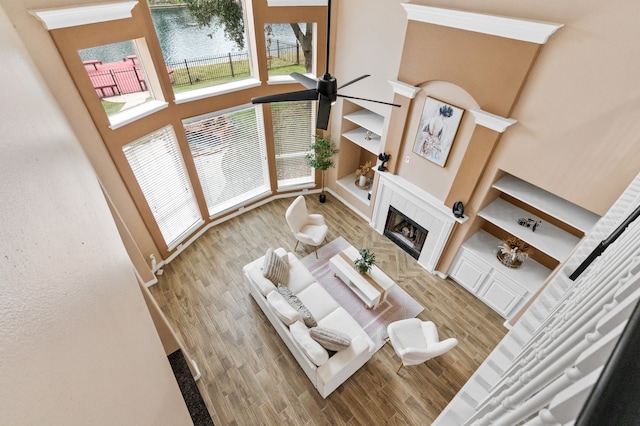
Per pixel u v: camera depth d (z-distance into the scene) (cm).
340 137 663
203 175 598
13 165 57
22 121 86
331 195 757
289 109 625
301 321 410
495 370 264
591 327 84
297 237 583
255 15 502
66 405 47
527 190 439
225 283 549
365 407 402
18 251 42
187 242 614
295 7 517
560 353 94
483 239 528
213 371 431
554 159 373
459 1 381
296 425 385
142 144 486
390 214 623
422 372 439
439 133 471
